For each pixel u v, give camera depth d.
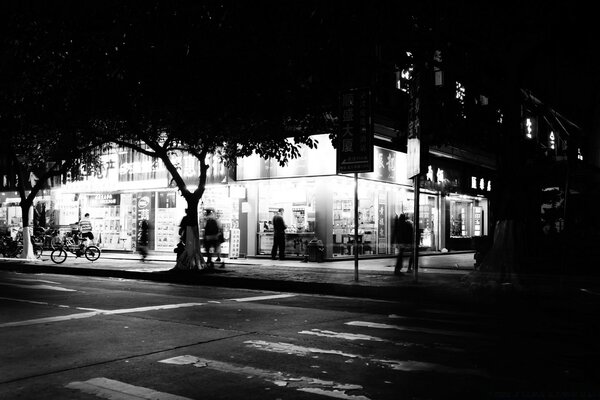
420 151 12.60
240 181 22.83
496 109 14.38
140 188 26.55
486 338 7.39
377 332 7.77
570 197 17.12
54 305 10.23
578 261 13.28
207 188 24.89
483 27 11.18
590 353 6.50
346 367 5.78
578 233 14.15
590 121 20.88
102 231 28.84
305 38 10.84
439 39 11.38
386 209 24.62
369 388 5.02
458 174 29.72
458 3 10.44
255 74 13.28
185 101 14.27
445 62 12.34
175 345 6.78
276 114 14.96
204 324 8.30
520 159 12.27
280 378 5.33
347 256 22.23
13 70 13.82
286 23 10.37
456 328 8.16
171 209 26.67
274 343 6.95
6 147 22.50
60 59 12.86
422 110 12.78
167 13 10.44
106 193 28.89
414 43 11.51
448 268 18.05
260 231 23.05
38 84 14.06
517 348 6.76
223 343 6.93
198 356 6.21
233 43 12.02
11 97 14.89
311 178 21.00
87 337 7.22
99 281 15.48
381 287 12.31
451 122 14.26
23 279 15.91
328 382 5.20
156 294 12.27
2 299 11.05
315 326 8.23
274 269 17.80
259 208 23.16
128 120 15.91
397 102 22.17
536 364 5.95
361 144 13.64
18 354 6.23
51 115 15.95
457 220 31.84
